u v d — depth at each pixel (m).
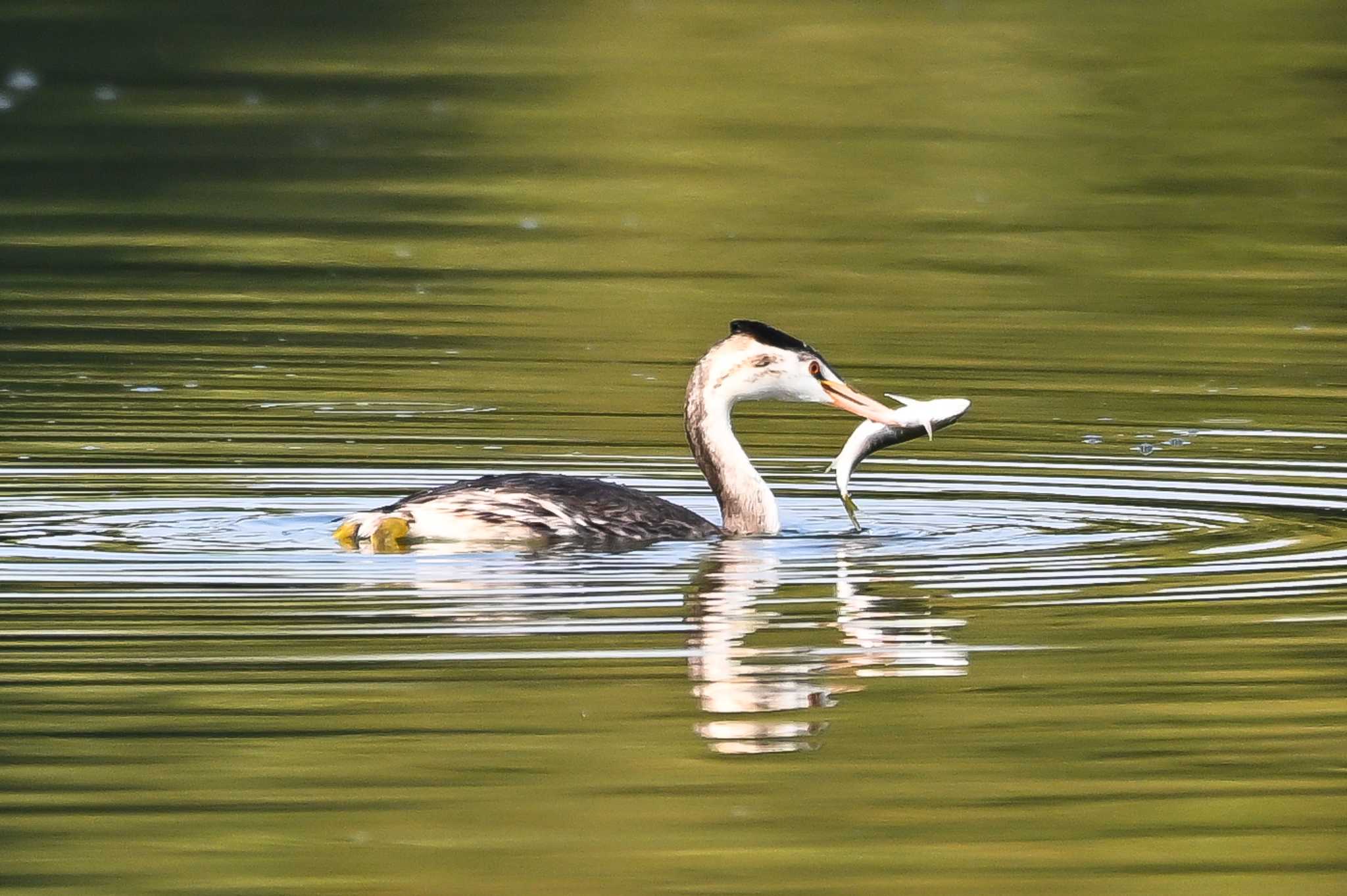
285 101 34.00
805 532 14.34
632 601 12.41
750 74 36.25
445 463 16.23
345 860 8.96
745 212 28.17
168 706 10.52
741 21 40.03
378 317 22.41
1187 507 15.05
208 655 11.25
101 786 9.64
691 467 16.45
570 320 22.33
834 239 26.75
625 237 26.73
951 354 20.84
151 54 36.78
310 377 19.42
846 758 10.05
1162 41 38.19
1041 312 23.02
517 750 10.02
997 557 13.56
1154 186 29.59
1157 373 20.09
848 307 23.17
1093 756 10.10
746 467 14.33
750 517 14.26
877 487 15.80
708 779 9.79
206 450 16.47
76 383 19.00
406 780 9.74
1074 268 25.28
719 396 14.42
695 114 33.66
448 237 26.64
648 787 9.73
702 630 11.84
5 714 10.40
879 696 10.84
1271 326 22.33
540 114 33.66
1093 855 9.07
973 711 10.64
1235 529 14.38
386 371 19.72
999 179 29.98
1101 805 9.55
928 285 24.34
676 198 28.91
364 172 30.08
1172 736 10.34
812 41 38.50
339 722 10.40
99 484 15.19
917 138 32.28
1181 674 11.16
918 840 9.22
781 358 14.46
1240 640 11.73
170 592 12.41
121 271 24.64
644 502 14.11
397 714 10.47
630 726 10.38
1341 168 30.56
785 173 30.30
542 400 18.66
